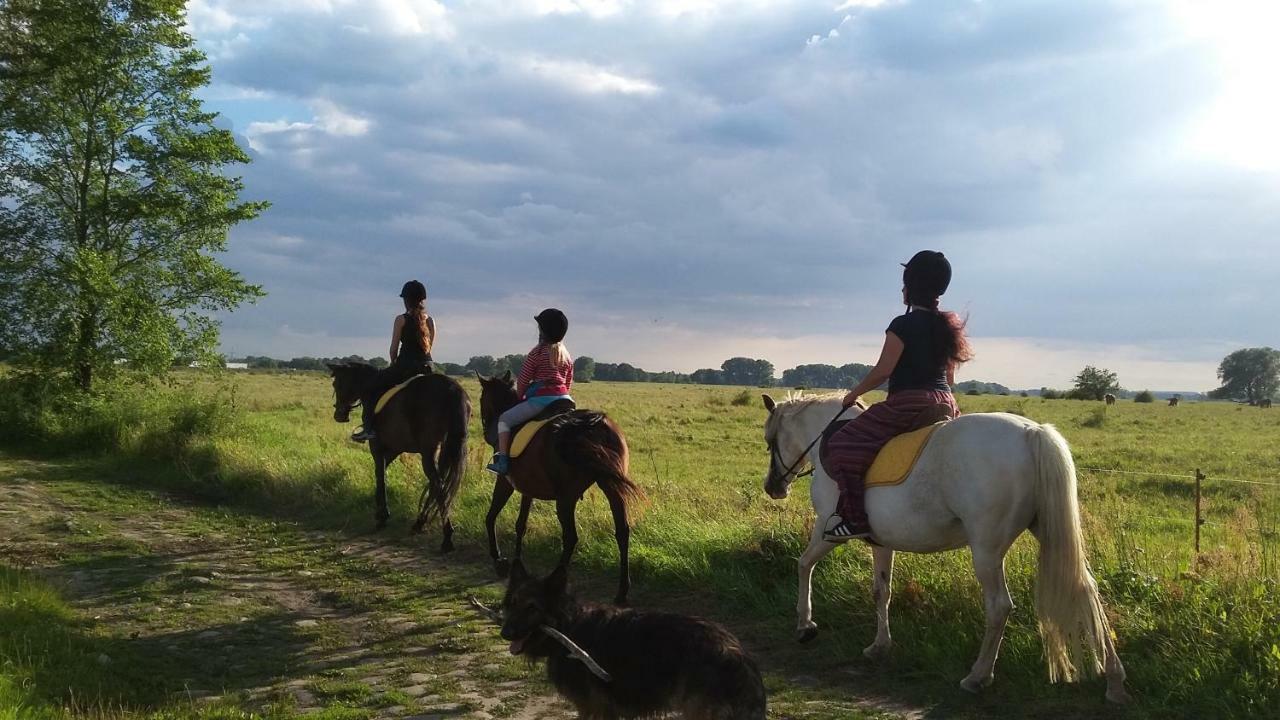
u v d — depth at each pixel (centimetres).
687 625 451
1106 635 532
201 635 718
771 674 633
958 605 675
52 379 1919
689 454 2272
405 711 555
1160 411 5297
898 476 581
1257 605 593
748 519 997
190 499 1388
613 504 809
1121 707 526
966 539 582
